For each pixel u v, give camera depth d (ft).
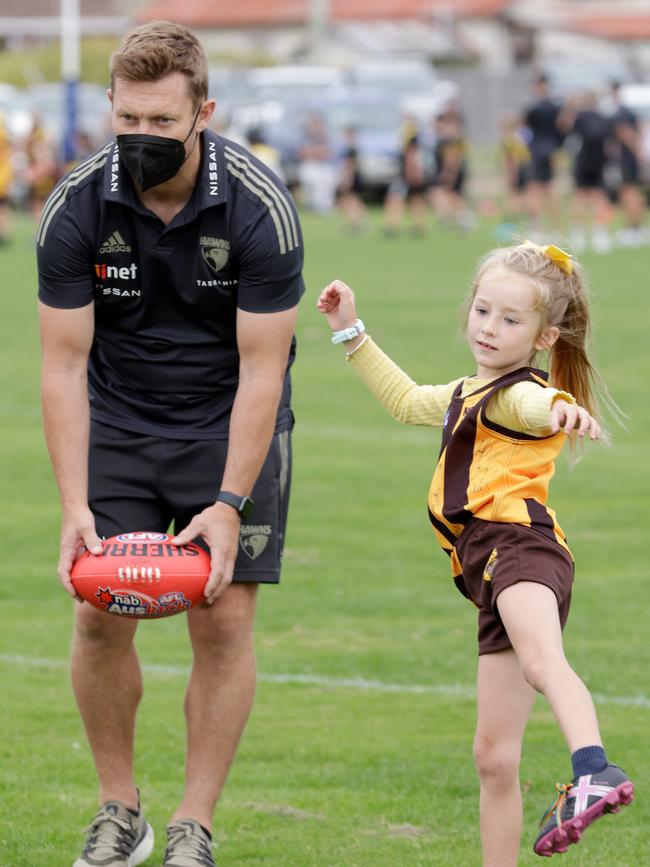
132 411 24.27
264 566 24.08
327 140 188.96
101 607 22.74
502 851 21.34
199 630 24.03
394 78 226.99
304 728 30.68
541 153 144.05
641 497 50.29
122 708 24.18
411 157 152.76
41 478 53.01
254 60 318.86
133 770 25.81
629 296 104.01
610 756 28.76
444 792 27.35
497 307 22.18
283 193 23.17
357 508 48.91
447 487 22.20
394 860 24.27
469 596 22.25
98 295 23.63
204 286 23.35
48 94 202.59
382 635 36.65
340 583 40.75
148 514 24.43
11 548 44.09
